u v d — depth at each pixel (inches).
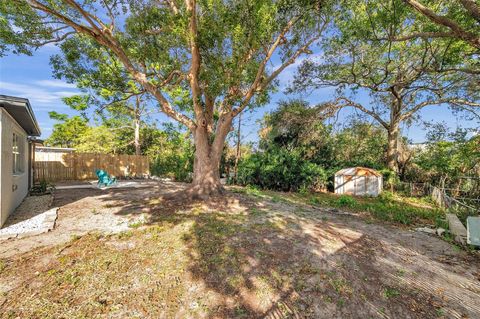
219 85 274.1
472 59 439.8
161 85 340.2
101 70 339.3
